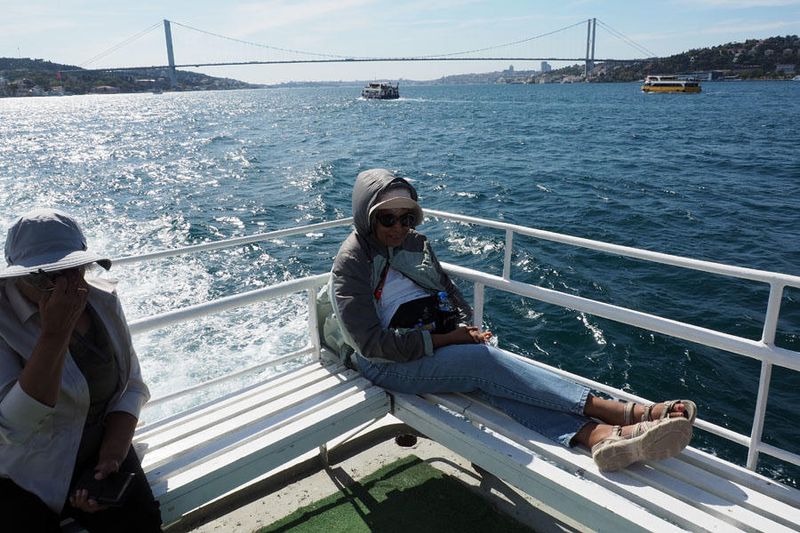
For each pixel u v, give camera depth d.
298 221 15.62
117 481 1.73
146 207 17.45
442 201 17.42
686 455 2.17
